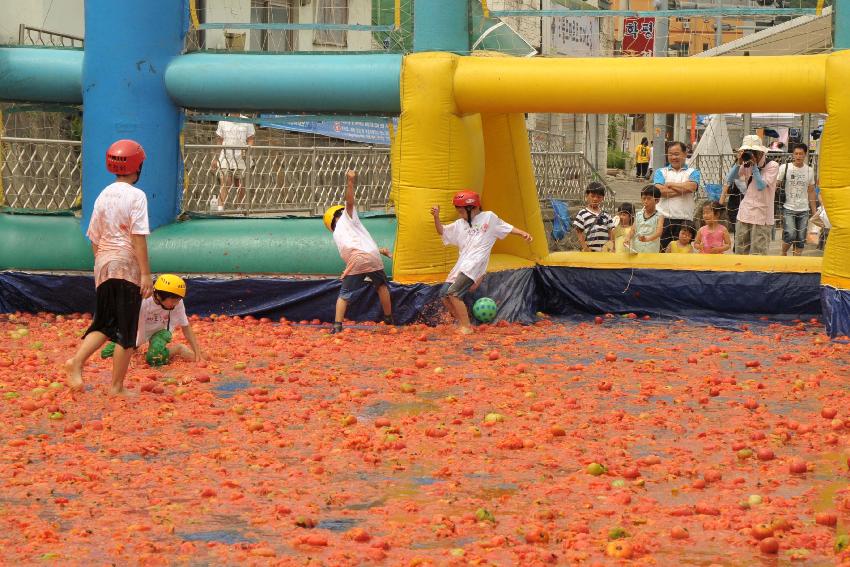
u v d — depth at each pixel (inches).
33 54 610.5
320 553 221.3
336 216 558.6
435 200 566.3
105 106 592.4
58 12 912.9
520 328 566.9
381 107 575.2
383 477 280.8
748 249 733.9
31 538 228.1
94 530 234.7
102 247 378.0
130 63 590.9
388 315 566.9
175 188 615.8
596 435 326.0
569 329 569.6
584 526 235.9
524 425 339.9
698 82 532.4
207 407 364.2
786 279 602.2
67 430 327.9
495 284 590.9
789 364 461.7
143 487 269.4
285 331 540.7
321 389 402.0
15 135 780.6
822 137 530.6
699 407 370.0
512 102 557.6
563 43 1128.2
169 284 430.3
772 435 321.1
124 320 375.9
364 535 228.4
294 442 318.0
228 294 594.2
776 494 265.6
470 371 437.4
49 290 601.6
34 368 426.3
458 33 582.9
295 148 851.4
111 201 372.8
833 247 532.7
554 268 635.5
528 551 217.9
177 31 603.5
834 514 239.6
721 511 248.4
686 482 277.0
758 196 725.9
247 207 812.0
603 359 468.8
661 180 705.6
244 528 237.5
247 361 460.4
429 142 564.1
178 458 299.4
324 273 588.7
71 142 682.8
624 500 257.6
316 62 579.2
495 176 640.4
